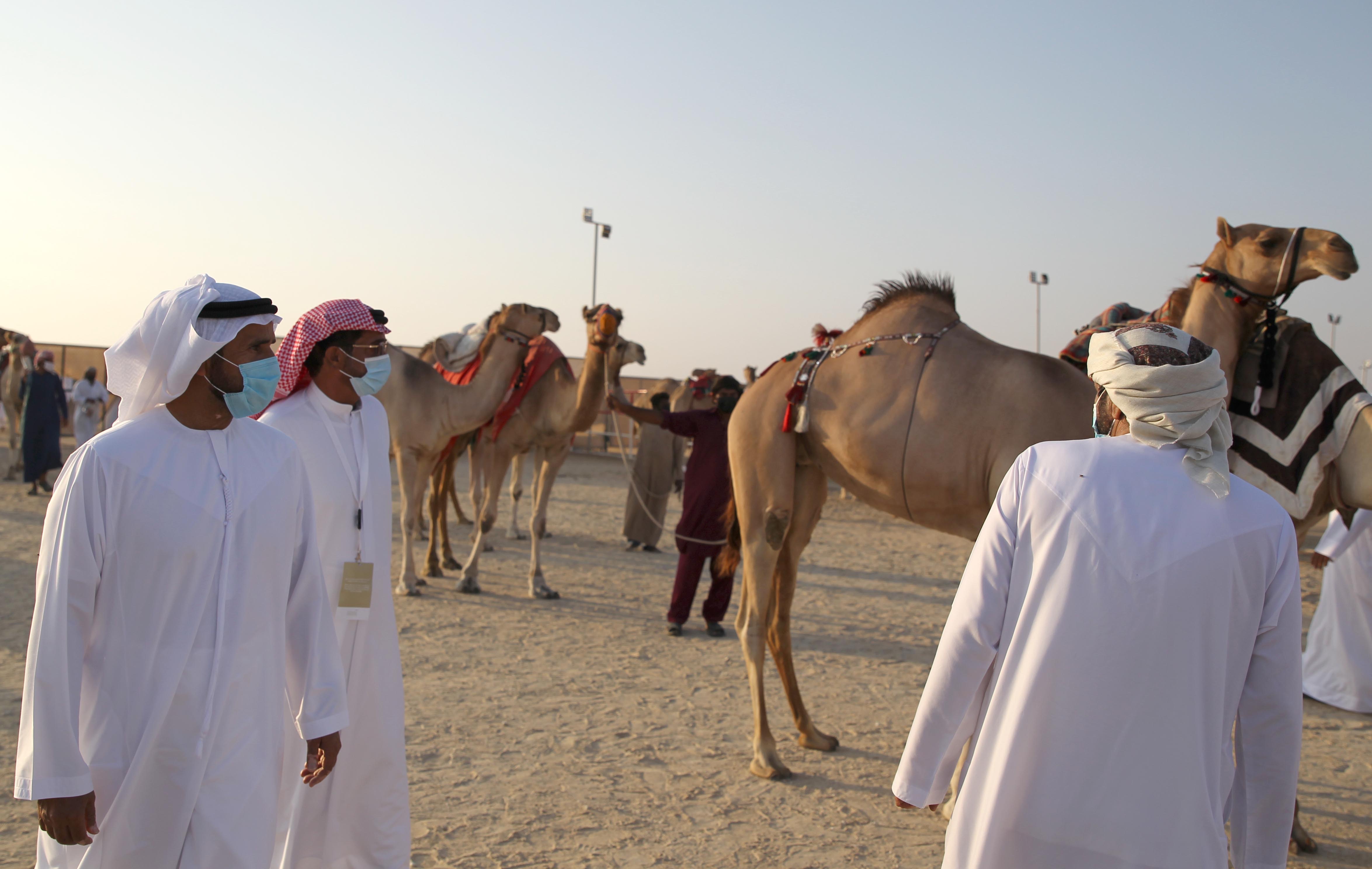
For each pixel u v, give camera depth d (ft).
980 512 14.82
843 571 37.42
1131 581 6.51
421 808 13.99
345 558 10.60
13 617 24.38
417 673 21.06
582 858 12.62
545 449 30.63
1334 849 13.58
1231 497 6.63
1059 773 6.56
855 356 15.71
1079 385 14.34
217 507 7.66
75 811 6.90
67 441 78.38
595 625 26.37
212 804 7.47
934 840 13.51
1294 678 6.64
